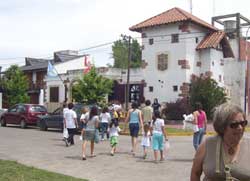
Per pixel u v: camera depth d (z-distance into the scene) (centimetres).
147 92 3850
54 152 1602
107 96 4112
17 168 1102
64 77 4569
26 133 2505
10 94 4884
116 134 1544
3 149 1681
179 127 2997
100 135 2116
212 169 344
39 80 5653
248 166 338
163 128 1388
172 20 3628
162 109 3472
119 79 4203
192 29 3678
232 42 4403
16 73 4934
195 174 365
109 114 2164
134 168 1256
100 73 4141
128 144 1934
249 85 4250
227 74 4006
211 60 3738
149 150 1711
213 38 3762
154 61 3809
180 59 3634
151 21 3806
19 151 1622
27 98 4941
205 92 3303
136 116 1560
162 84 3744
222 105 349
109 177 1108
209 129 2864
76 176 1114
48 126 2691
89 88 3522
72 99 3625
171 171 1211
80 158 1448
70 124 1839
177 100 3500
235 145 343
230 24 4478
